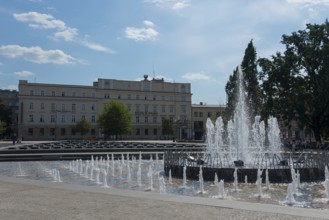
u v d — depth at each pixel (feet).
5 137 378.73
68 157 121.60
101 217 29.58
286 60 169.58
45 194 40.01
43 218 29.27
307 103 165.78
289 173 65.92
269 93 171.83
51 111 345.92
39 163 108.88
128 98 372.79
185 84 394.93
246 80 196.75
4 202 35.68
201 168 68.33
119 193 40.50
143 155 129.08
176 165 75.36
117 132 313.53
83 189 43.24
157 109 383.04
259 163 79.82
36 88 342.64
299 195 52.39
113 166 91.40
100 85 363.15
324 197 50.80
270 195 52.54
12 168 94.07
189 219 28.60
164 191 56.90
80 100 355.77
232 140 131.23
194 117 400.26
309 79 169.58
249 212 30.68
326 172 67.92
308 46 164.45
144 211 31.50
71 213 30.96
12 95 435.94
